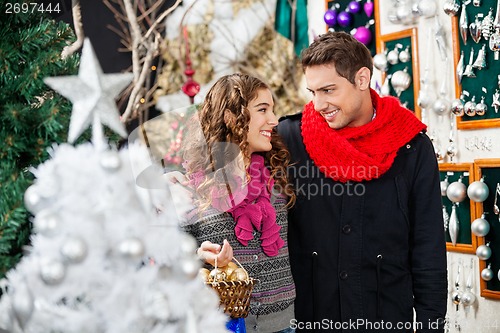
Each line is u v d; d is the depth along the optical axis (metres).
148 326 1.19
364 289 2.29
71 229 1.14
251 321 2.09
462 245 3.23
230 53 4.43
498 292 3.05
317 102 2.26
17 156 1.38
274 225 2.13
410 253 2.35
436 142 3.35
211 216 2.07
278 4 4.45
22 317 1.17
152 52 4.10
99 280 1.14
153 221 1.24
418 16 3.29
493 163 3.04
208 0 4.39
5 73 1.40
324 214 2.33
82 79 1.27
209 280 1.79
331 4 3.88
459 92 3.17
